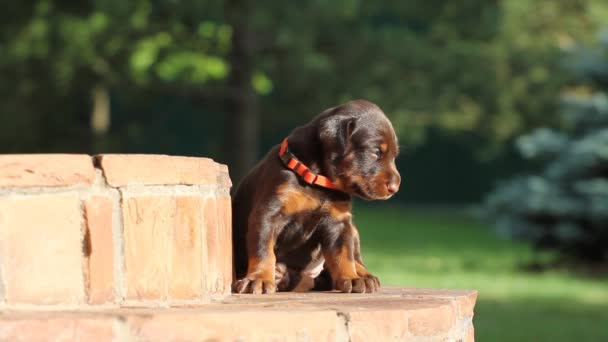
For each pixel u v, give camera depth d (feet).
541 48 78.54
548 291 44.21
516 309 38.58
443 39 71.15
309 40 63.57
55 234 13.30
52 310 13.15
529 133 84.12
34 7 63.62
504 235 54.34
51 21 62.03
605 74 56.13
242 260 18.21
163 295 14.20
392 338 14.17
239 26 63.46
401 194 102.47
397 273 47.78
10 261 13.05
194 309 13.61
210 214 15.35
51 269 13.24
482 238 70.64
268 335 12.99
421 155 100.83
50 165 13.33
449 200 101.45
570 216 52.01
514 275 49.78
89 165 13.62
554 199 52.37
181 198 14.49
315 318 13.38
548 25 92.94
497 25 71.87
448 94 69.51
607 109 55.01
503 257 58.18
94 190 13.67
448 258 56.75
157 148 93.35
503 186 57.26
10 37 63.72
